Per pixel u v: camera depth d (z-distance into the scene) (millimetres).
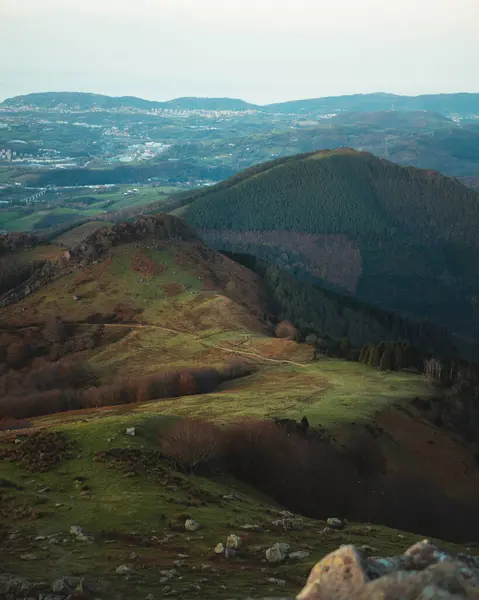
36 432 70062
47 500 48312
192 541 40000
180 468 64188
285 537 43281
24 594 28766
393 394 131625
